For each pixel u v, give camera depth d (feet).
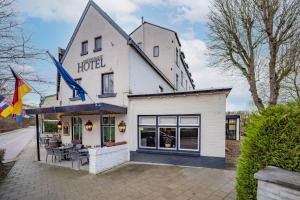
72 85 30.01
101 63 37.76
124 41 35.22
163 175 24.59
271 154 10.61
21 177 25.75
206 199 17.52
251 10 25.30
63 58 44.11
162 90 50.44
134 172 26.37
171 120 30.96
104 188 20.88
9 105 23.58
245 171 11.82
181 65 70.64
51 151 34.53
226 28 27.20
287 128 10.16
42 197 19.03
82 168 29.40
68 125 45.01
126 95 34.14
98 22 38.81
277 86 25.58
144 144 32.89
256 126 11.55
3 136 94.27
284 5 22.97
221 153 27.27
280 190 8.74
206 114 28.32
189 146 29.53
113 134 35.88
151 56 57.57
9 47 17.40
